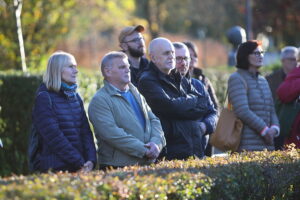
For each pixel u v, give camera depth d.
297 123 15.72
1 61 26.61
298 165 12.24
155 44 13.41
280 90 15.81
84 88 19.66
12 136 18.45
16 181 8.67
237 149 14.90
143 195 8.94
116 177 9.02
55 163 11.63
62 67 11.95
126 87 12.66
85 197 8.23
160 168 10.36
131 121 12.35
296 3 47.03
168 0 70.44
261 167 11.56
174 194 9.49
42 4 28.55
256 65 15.01
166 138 13.32
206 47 78.69
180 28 81.62
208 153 15.95
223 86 29.38
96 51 65.44
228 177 10.55
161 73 13.41
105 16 46.75
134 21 49.66
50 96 11.86
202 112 13.72
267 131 14.74
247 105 14.73
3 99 18.31
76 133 11.97
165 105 13.12
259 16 47.44
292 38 51.03
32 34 28.42
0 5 26.28
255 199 11.30
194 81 14.52
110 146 12.28
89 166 11.91
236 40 30.55
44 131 11.62
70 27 34.62
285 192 11.98
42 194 7.87
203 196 9.95
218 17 68.12
